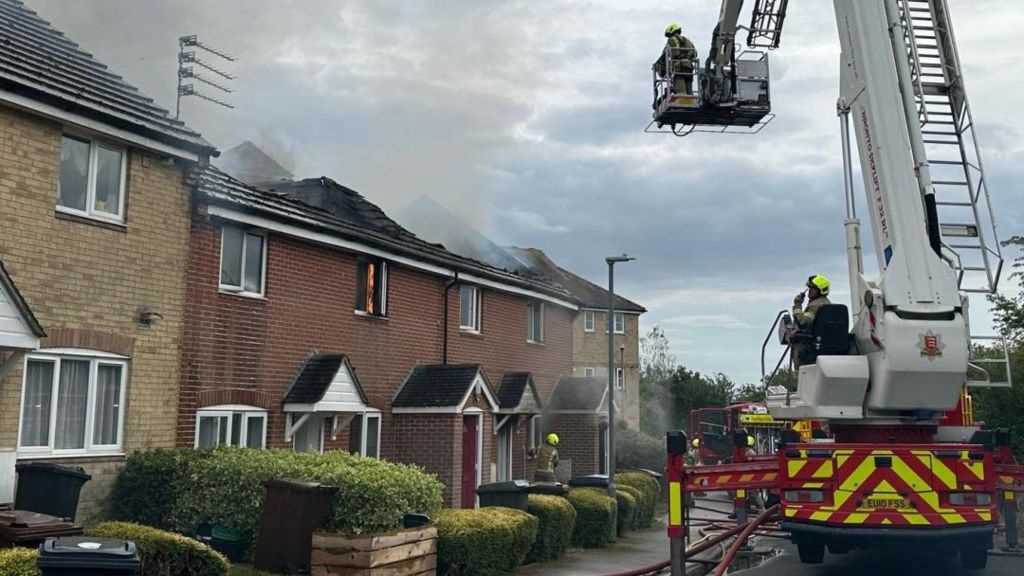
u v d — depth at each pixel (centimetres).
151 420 1199
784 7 1305
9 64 1013
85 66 1238
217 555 882
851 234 961
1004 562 1080
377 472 1103
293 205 1529
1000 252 899
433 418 1742
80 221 1105
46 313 1055
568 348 2623
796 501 896
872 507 880
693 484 912
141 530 860
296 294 1520
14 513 825
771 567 1099
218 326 1336
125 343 1161
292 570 1009
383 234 1844
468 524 1165
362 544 999
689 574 1204
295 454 1194
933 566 1093
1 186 1009
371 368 1716
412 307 1870
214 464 1130
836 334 928
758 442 2228
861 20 941
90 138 1131
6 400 990
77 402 1105
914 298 884
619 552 1497
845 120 985
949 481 880
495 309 2216
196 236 1298
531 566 1322
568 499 1580
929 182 902
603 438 2467
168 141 1210
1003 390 1605
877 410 920
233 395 1355
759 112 1329
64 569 620
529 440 2281
